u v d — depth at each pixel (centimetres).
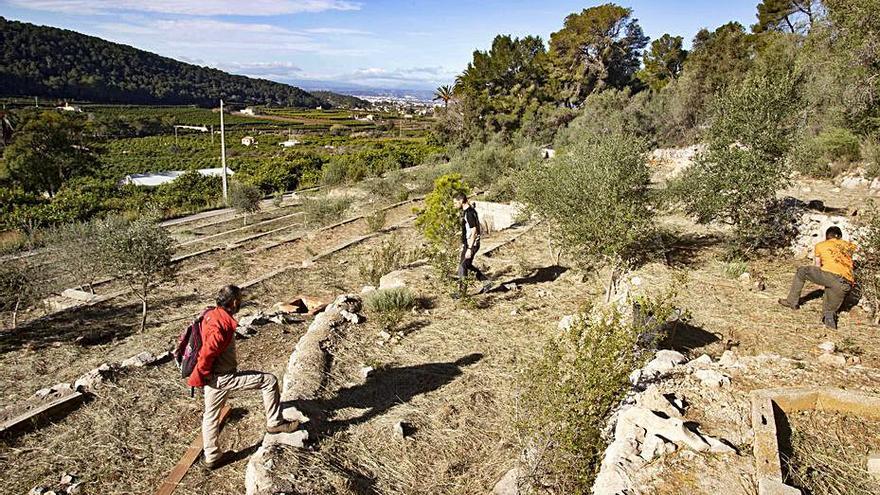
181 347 427
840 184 1381
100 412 538
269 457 410
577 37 4550
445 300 829
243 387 430
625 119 2683
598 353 389
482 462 444
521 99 4512
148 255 864
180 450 479
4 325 945
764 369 470
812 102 1552
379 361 618
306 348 630
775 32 2811
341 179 3519
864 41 1279
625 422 389
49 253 1201
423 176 2772
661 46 4825
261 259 1419
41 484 428
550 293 855
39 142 4325
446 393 552
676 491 317
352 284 1136
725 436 371
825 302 612
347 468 424
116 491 423
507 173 2105
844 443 365
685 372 470
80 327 905
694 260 901
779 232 916
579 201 757
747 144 853
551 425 392
